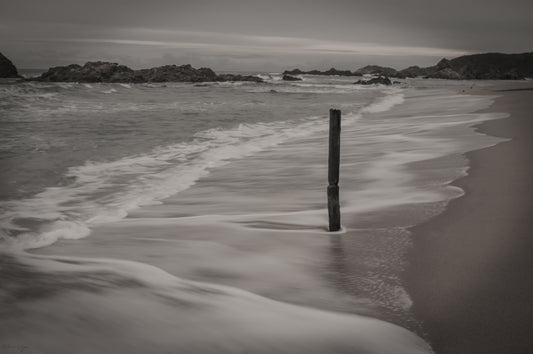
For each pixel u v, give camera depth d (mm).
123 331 4094
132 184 10422
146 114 24734
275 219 7699
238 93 48375
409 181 9750
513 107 25516
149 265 5789
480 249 5875
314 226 7270
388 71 184000
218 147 15250
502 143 13625
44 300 4590
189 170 11836
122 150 14383
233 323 4312
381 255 5953
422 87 68625
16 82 63719
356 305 4707
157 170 11828
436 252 5898
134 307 4555
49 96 31906
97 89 41094
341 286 5141
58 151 13867
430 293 4855
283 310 4605
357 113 27391
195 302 4723
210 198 9242
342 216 7578
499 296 4684
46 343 3824
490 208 7500
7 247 6375
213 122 22125
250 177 11039
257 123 22344
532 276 5078
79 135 16922
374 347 3975
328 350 3926
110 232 7176
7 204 8727
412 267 5527
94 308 4484
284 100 39281
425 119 22141
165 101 34781
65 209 8500
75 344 3842
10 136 16234
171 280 5309
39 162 12336
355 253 6059
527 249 5797
